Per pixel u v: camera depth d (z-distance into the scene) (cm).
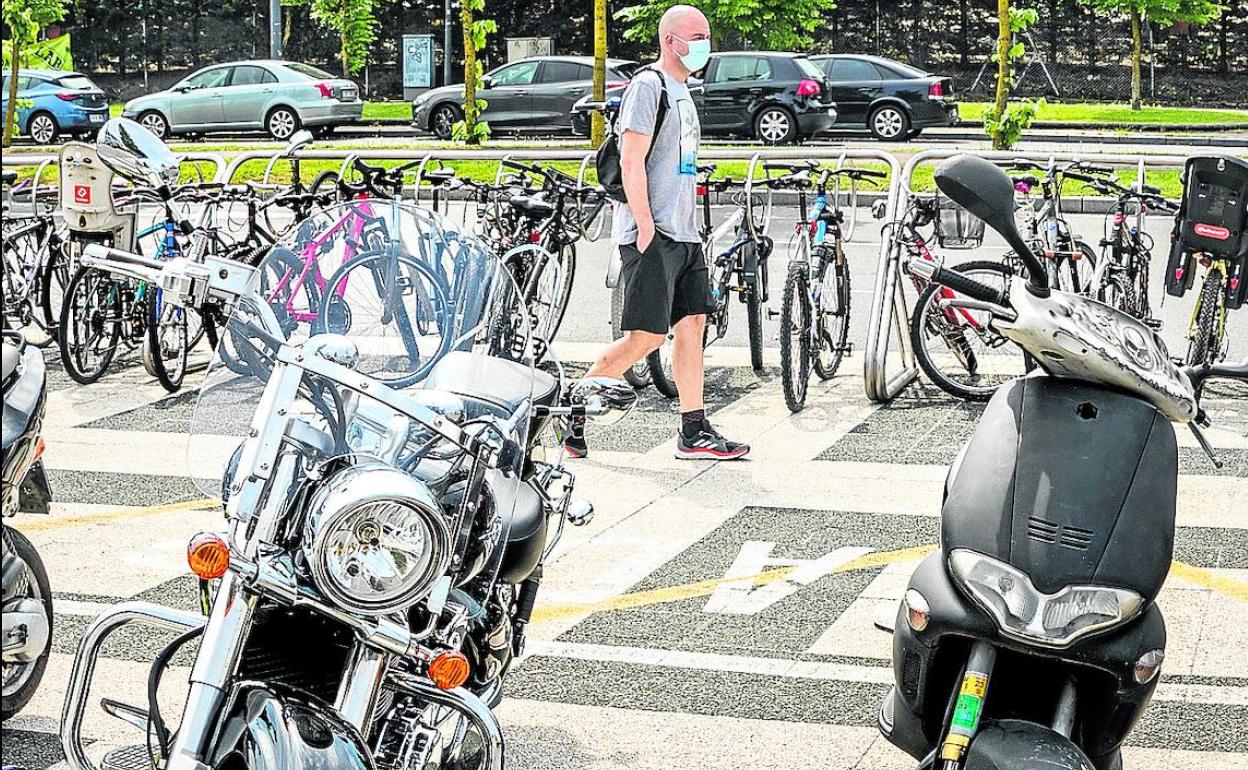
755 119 4684
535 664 889
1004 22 3253
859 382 1658
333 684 541
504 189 1912
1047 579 559
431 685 546
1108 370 597
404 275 586
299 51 7100
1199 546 1108
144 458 1342
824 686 861
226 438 560
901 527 1146
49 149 2119
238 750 480
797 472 1297
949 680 603
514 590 683
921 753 625
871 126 4862
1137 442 593
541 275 1691
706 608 982
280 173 3556
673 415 1498
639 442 1394
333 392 527
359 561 474
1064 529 569
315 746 485
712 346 1853
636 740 792
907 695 609
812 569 1055
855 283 2306
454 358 587
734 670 883
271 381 523
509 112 4925
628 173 1250
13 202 2420
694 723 813
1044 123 5547
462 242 605
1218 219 1403
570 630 943
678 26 1269
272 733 480
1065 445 589
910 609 594
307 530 474
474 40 4106
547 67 4953
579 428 677
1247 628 951
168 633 930
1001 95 3278
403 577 479
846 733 801
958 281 626
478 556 563
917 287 1562
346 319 573
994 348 1576
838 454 1355
